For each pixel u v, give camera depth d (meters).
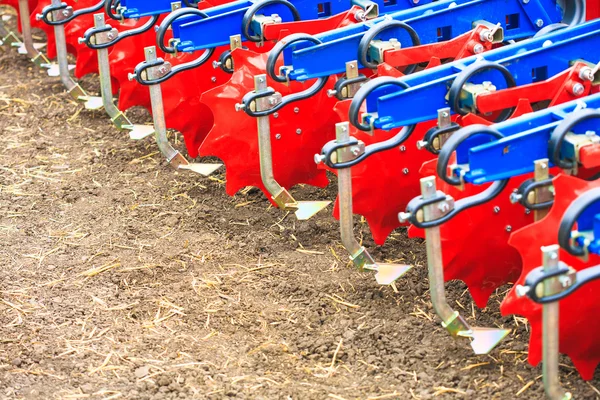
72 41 8.02
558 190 4.06
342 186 5.04
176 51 6.16
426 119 4.89
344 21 6.05
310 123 6.17
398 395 4.54
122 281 5.73
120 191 6.96
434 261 4.49
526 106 4.79
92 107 7.90
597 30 5.26
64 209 6.71
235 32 6.24
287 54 5.79
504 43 6.47
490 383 4.60
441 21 5.88
